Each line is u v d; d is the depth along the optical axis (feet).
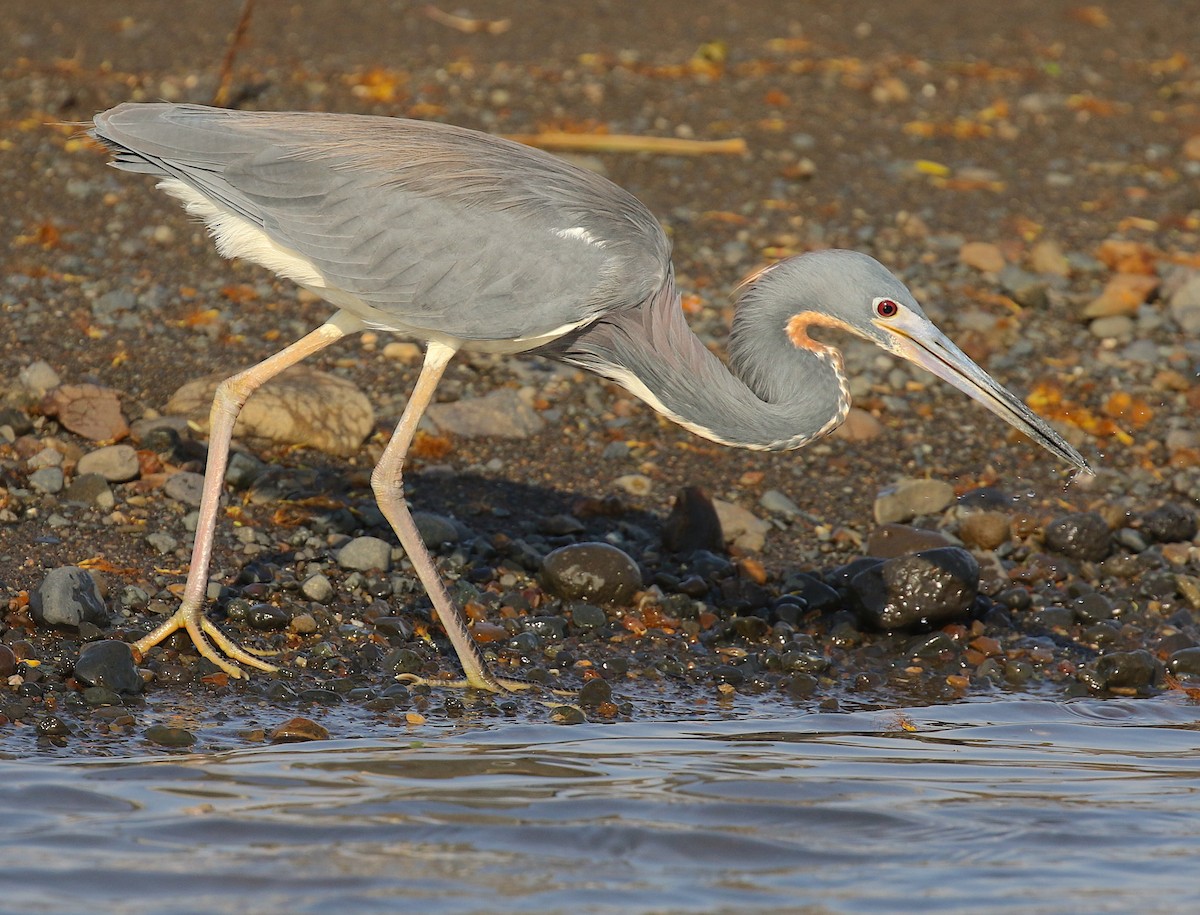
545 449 45.91
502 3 81.66
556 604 39.19
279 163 33.88
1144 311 54.65
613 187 35.42
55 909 22.43
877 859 25.00
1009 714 34.35
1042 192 63.05
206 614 35.06
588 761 29.66
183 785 27.53
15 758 28.89
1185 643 38.70
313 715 32.42
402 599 38.58
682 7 83.25
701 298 53.21
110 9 75.61
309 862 24.23
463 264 33.76
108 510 39.96
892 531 41.96
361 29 75.51
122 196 56.75
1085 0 87.86
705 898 23.32
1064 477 46.47
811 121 67.62
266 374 34.81
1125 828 26.55
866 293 34.71
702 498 42.16
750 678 36.55
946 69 75.00
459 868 24.17
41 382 44.62
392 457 34.60
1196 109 71.92
